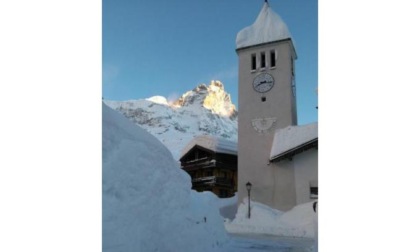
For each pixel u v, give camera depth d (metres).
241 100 22.77
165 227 7.61
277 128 21.64
